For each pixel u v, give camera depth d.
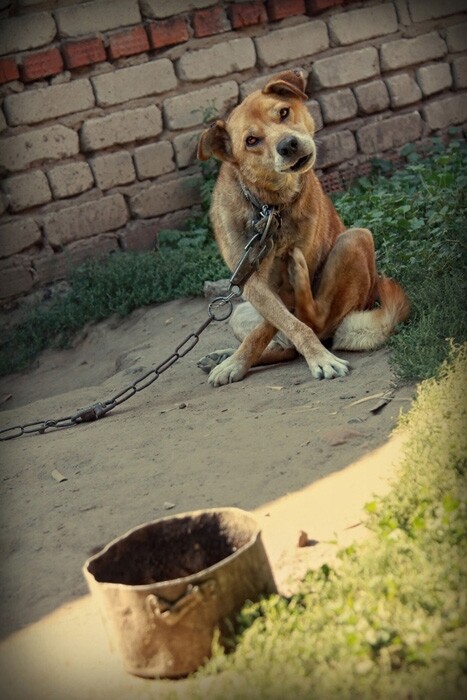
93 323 3.94
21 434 3.02
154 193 4.25
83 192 4.18
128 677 1.66
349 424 2.52
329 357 2.89
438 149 4.44
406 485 1.95
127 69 4.20
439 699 1.35
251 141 2.90
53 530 2.38
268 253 2.98
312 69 4.41
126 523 2.31
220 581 1.60
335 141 4.43
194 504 2.30
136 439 2.79
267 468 2.39
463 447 1.99
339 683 1.41
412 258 3.22
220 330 3.49
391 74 4.51
